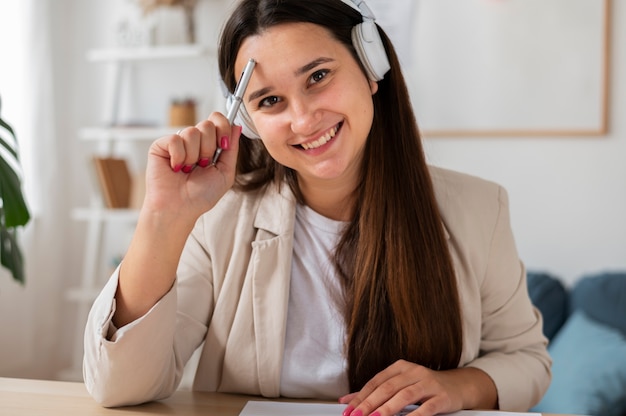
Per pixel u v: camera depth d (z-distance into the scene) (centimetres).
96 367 98
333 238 119
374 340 112
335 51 100
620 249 264
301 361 115
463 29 275
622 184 263
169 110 291
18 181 180
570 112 267
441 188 123
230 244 121
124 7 312
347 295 116
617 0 262
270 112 101
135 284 99
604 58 262
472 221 121
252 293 117
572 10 265
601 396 198
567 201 268
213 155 101
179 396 109
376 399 97
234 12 102
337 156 102
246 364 115
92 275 303
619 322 236
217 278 120
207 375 118
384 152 114
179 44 302
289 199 120
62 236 316
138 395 100
